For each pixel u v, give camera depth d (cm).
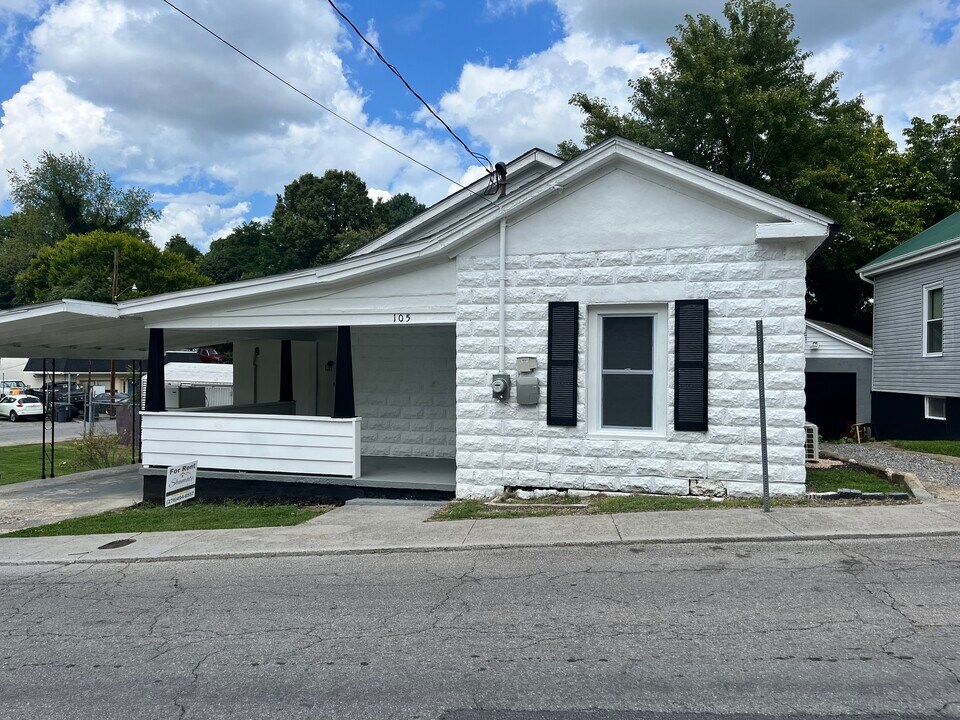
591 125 2825
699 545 750
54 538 984
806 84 2758
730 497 933
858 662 462
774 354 920
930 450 1531
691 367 945
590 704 424
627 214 971
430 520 930
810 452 1232
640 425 990
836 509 855
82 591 724
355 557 789
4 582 773
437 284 1072
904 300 1988
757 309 923
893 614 540
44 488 1494
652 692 436
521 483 1019
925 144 3016
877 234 2764
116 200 6988
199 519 1052
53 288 5303
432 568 727
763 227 898
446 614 591
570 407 995
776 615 549
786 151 2653
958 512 820
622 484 978
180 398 2341
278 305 1145
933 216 2961
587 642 517
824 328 2316
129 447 2306
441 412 1359
